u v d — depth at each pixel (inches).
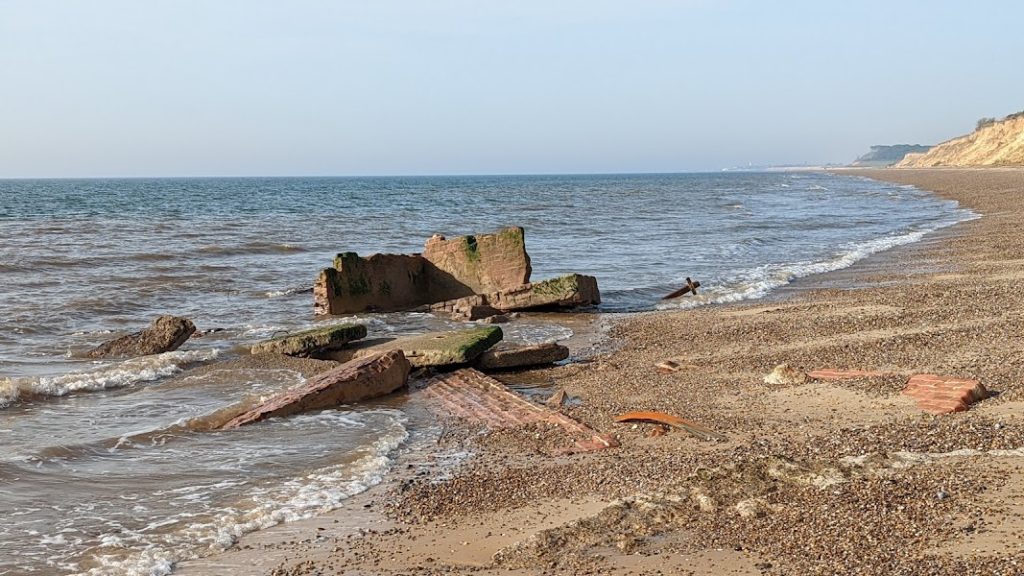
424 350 555.8
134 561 280.2
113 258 1139.9
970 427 346.6
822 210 2330.2
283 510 324.8
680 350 606.5
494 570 258.4
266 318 796.0
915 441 336.8
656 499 292.5
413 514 319.0
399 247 1390.3
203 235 1508.4
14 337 683.4
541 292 810.2
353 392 492.1
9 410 468.1
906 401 404.2
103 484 354.0
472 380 522.9
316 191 4439.0
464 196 3622.0
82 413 467.2
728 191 4109.3
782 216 2101.4
